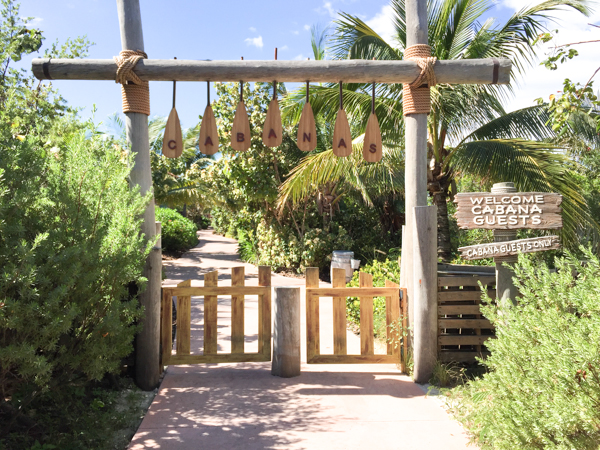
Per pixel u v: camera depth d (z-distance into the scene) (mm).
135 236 3859
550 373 2520
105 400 4059
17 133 4785
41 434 3418
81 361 3521
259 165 13320
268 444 3416
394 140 9602
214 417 3873
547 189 7617
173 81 4719
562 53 5137
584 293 2594
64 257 3107
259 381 4734
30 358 2830
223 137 13727
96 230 3637
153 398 4348
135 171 4648
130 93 4637
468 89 8422
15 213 3137
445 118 8742
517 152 7801
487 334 5051
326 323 7270
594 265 2795
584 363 2336
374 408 4066
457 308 4883
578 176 10133
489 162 7988
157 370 4625
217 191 16031
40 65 4527
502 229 4516
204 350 4965
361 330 5047
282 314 4863
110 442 3438
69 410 3738
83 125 4000
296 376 4887
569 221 7691
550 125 8438
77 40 7918
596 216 9211
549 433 2473
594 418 2277
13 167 3180
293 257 13422
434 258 4695
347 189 14258
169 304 4949
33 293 2846
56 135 4551
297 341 4895
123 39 4641
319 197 14266
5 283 2811
